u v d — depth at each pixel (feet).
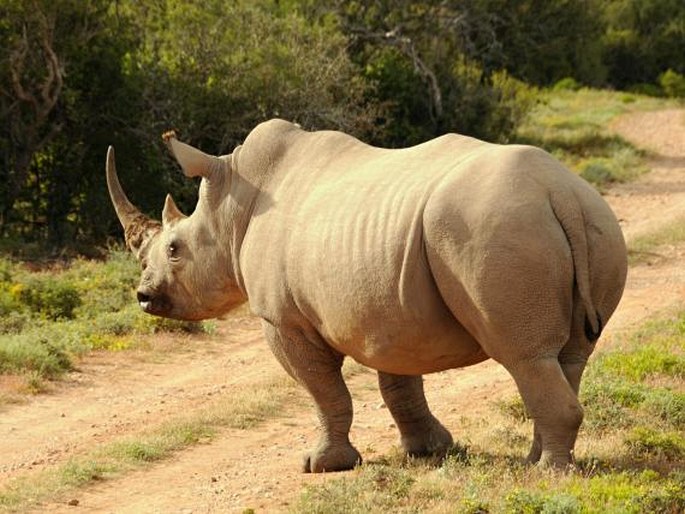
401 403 109.19
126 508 103.35
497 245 89.10
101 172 283.79
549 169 91.81
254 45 291.38
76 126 281.74
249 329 195.21
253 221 108.47
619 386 123.95
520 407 123.34
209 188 112.88
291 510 93.30
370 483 97.45
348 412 108.47
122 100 278.67
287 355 106.73
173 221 117.91
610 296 92.89
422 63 371.15
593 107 540.52
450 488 94.84
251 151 111.04
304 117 292.20
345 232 97.81
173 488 109.19
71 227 279.08
